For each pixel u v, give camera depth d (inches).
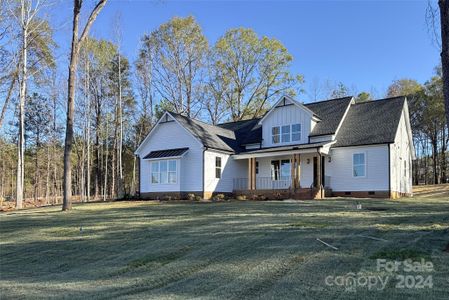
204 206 697.0
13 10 1138.7
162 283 255.3
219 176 1047.0
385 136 909.2
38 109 1879.9
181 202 858.1
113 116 1745.8
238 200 895.1
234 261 292.0
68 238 429.1
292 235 362.0
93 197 1784.0
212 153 1032.2
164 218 538.6
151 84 1697.8
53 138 1782.7
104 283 263.1
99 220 551.2
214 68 1752.0
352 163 936.3
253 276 254.7
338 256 284.7
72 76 749.9
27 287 262.1
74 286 259.4
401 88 2033.7
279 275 252.8
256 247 326.6
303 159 1006.4
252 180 1024.2
